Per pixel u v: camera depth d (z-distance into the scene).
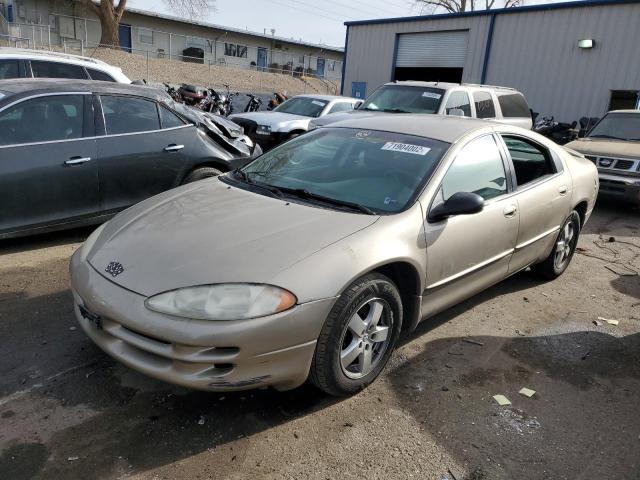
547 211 4.40
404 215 3.15
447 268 3.41
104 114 5.30
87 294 2.73
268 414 2.86
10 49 8.31
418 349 3.66
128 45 39.03
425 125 4.00
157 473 2.41
